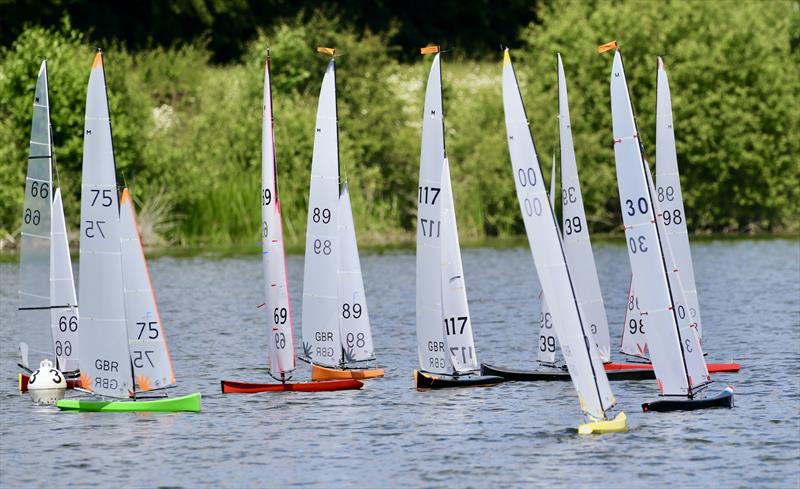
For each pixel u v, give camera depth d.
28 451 92.25
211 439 95.44
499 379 116.88
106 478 85.31
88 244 104.19
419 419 101.31
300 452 91.31
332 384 114.38
